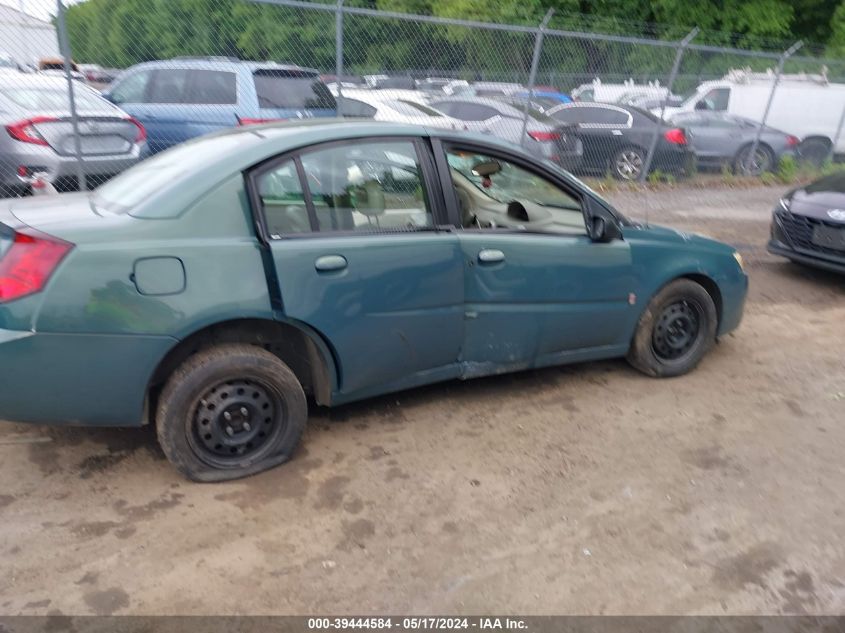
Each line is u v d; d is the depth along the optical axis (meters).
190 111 8.29
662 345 4.77
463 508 3.31
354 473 3.57
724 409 4.41
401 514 3.25
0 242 3.09
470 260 3.86
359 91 9.66
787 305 6.67
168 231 3.16
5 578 2.77
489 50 10.59
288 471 3.56
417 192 3.80
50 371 3.00
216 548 2.98
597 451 3.86
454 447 3.85
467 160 4.11
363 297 3.54
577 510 3.33
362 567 2.90
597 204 4.42
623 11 19.91
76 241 2.99
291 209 3.44
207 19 8.31
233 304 3.24
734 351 5.41
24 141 6.64
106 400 3.13
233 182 3.32
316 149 3.55
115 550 2.95
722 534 3.19
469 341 4.00
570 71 11.45
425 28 10.02
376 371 3.74
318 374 3.66
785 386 4.79
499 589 2.81
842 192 7.07
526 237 4.07
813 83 14.35
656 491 3.50
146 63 8.09
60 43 6.68
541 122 11.23
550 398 4.46
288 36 8.92
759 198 12.26
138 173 3.73
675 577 2.91
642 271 4.46
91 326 3.00
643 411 4.34
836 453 3.92
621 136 12.12
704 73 13.37
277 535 3.08
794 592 2.85
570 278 4.20
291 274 3.32
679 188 12.65
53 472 3.48
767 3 19.97
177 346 3.32
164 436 3.29
